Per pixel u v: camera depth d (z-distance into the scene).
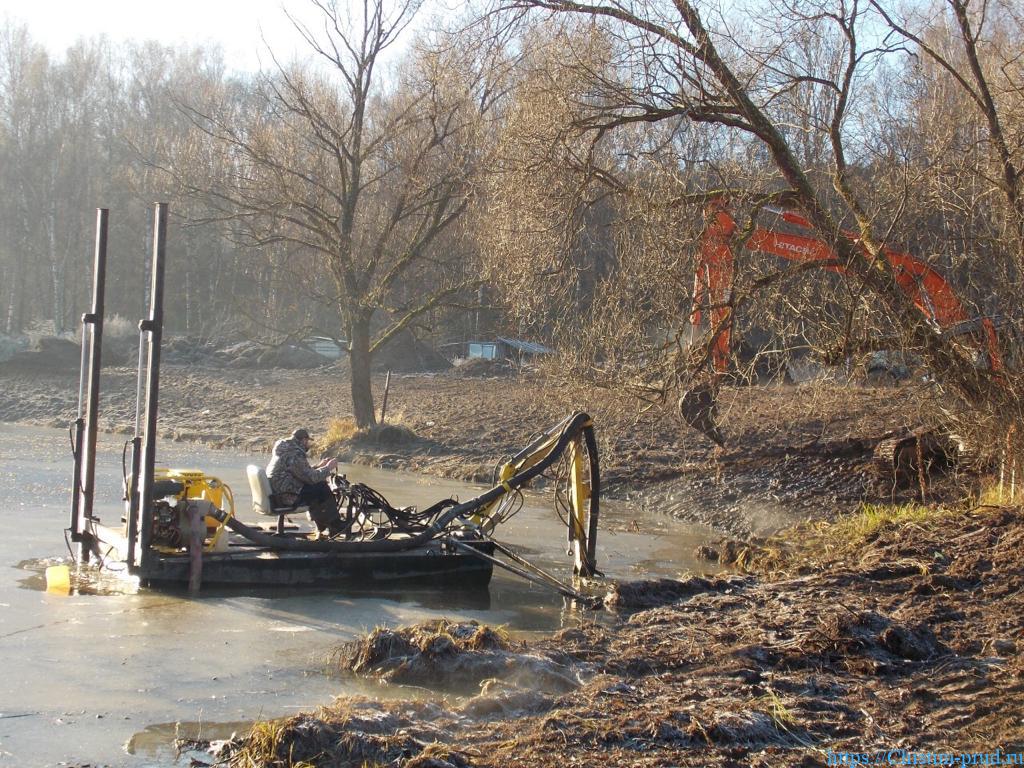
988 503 14.78
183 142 28.56
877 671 8.58
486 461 23.88
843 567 12.36
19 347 44.41
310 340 45.28
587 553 13.34
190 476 12.09
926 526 14.01
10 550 13.23
